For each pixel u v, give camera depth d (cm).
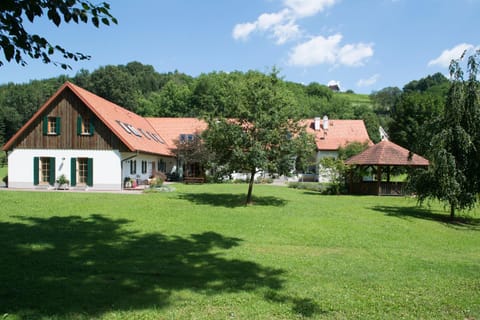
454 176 1347
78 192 2092
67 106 2400
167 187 2420
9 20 411
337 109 7562
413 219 1405
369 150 2625
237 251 823
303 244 926
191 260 735
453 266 745
